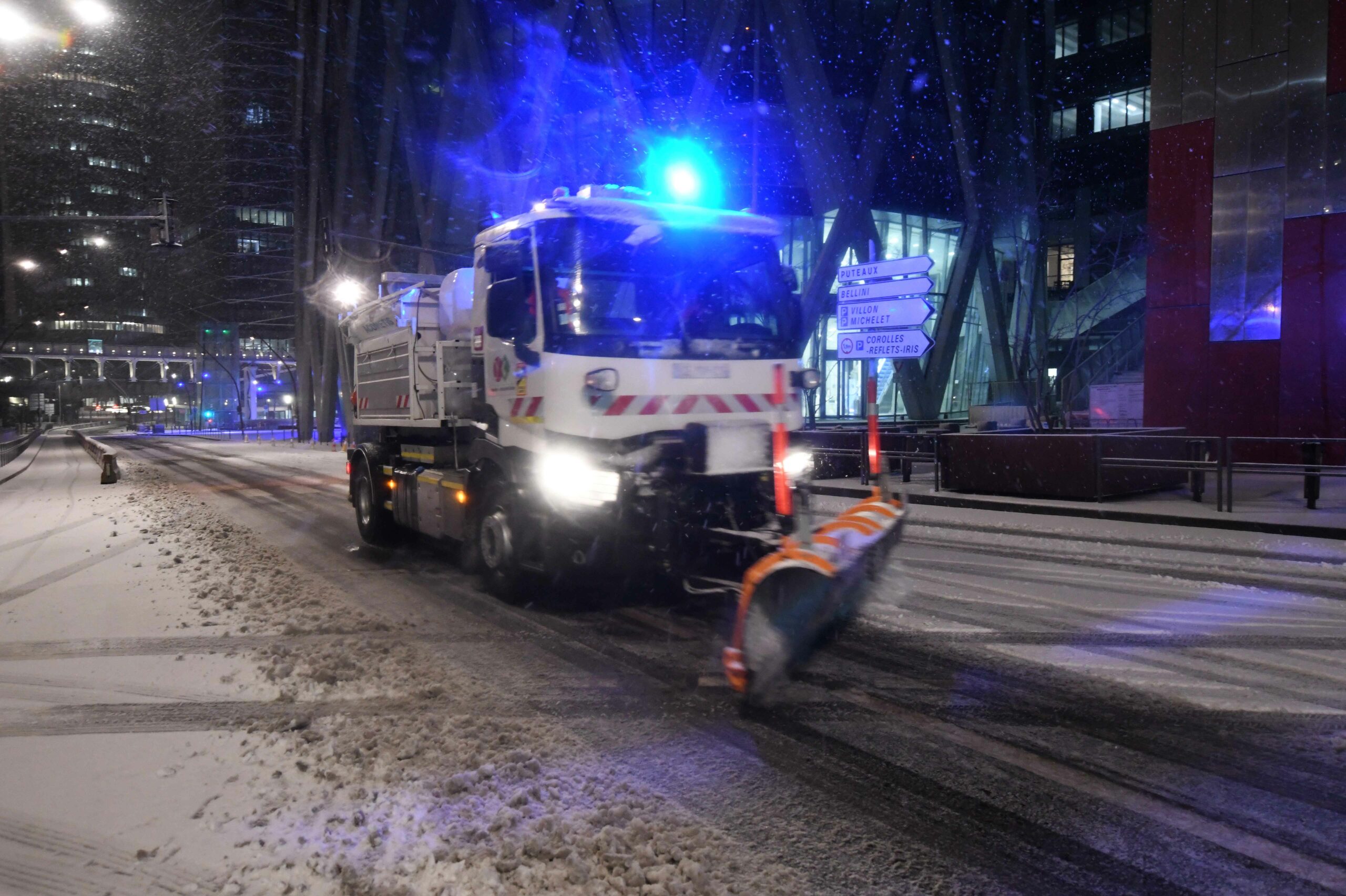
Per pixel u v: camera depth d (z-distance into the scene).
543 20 31.80
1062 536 10.18
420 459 9.21
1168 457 13.80
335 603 7.34
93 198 123.00
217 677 5.28
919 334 14.23
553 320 6.09
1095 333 39.16
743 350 6.59
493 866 2.95
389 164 39.50
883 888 2.85
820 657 5.50
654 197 7.31
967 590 7.36
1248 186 18.11
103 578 8.81
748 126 31.53
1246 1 18.00
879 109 33.44
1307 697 4.68
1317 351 17.31
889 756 3.98
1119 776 3.73
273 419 100.75
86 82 118.31
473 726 4.37
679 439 6.18
